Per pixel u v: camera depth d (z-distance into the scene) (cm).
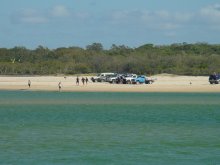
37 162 5769
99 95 16788
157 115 10800
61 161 5828
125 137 7562
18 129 8462
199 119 10050
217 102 14038
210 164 5706
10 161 5812
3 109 12200
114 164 5694
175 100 14700
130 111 11656
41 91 18688
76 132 8100
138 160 5897
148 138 7475
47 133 7975
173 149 6550
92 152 6338
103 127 8756
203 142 7106
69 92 18125
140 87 19538
